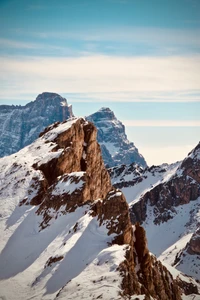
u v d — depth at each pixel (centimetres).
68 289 19550
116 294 18662
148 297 19125
